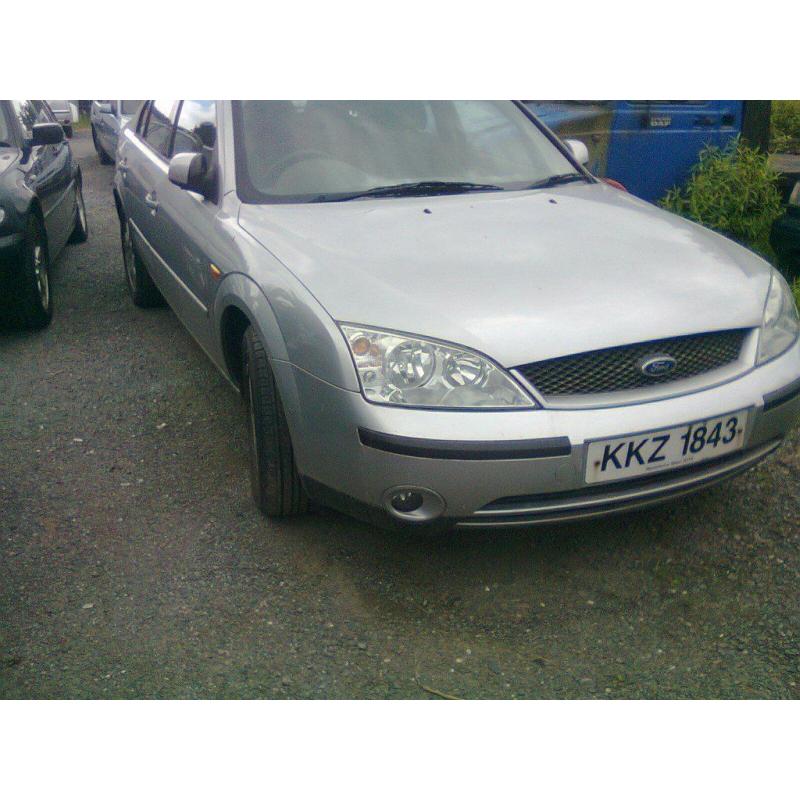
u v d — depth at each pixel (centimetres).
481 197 362
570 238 316
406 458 257
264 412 308
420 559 308
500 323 262
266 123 381
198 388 465
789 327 302
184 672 255
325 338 270
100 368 498
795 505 336
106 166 1342
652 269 296
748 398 278
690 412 268
